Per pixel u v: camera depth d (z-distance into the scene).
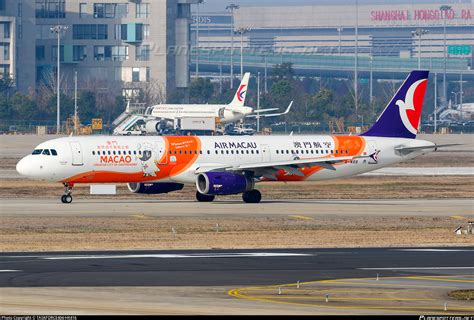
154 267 171.62
